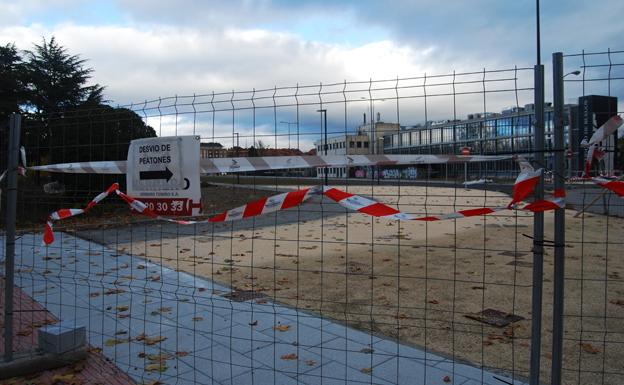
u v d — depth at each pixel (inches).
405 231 484.7
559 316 108.1
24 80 868.0
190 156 148.2
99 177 235.6
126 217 350.3
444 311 216.1
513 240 414.0
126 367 162.1
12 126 160.6
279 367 159.6
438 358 164.9
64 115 241.9
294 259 341.1
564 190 104.9
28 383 151.9
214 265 324.5
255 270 305.9
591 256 333.4
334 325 199.8
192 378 152.9
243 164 143.1
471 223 532.7
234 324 202.5
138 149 158.6
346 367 158.7
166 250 387.2
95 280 284.4
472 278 274.4
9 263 159.0
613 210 526.6
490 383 145.5
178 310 223.0
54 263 332.2
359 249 377.1
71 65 975.6
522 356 166.1
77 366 162.7
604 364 159.5
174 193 150.9
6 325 158.4
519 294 240.5
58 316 217.5
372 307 212.5
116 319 212.2
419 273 288.5
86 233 453.7
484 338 182.5
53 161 224.1
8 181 159.9
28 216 285.9
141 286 269.0
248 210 135.9
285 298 240.4
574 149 105.6
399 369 156.1
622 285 255.9
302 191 131.2
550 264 308.0
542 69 106.8
